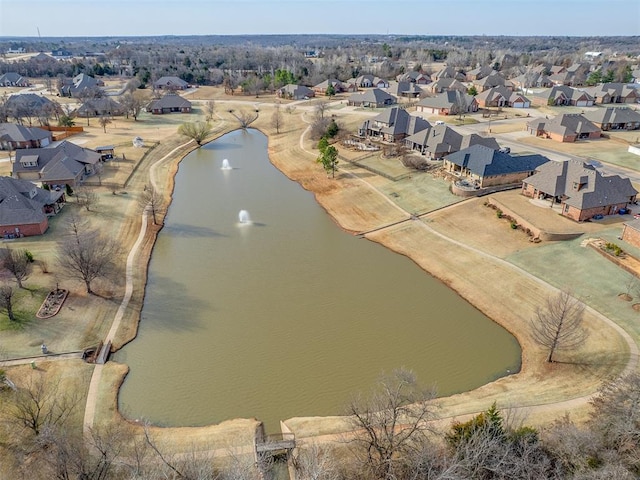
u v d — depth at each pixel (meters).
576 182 70.94
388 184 90.44
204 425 40.66
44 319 51.66
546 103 155.38
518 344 50.47
